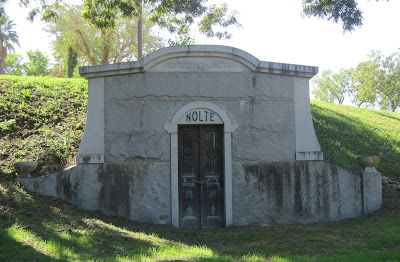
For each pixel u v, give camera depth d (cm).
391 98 4438
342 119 1521
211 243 727
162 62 875
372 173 922
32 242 597
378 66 4447
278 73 897
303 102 909
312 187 895
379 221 841
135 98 872
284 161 891
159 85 872
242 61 880
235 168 877
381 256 596
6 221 668
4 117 1155
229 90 882
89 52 3008
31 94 1351
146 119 870
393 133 1456
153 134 867
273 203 880
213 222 880
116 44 3100
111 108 871
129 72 869
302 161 897
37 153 972
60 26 2853
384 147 1265
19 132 1092
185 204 883
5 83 1436
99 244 633
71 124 1152
